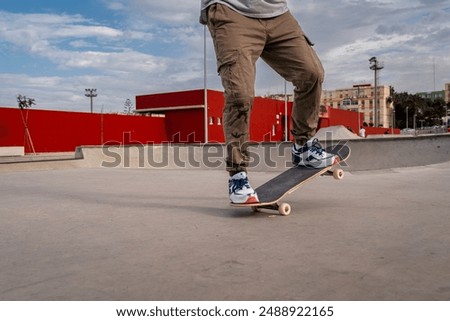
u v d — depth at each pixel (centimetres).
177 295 156
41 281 173
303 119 341
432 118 10681
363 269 182
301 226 272
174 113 3388
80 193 491
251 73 296
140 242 237
